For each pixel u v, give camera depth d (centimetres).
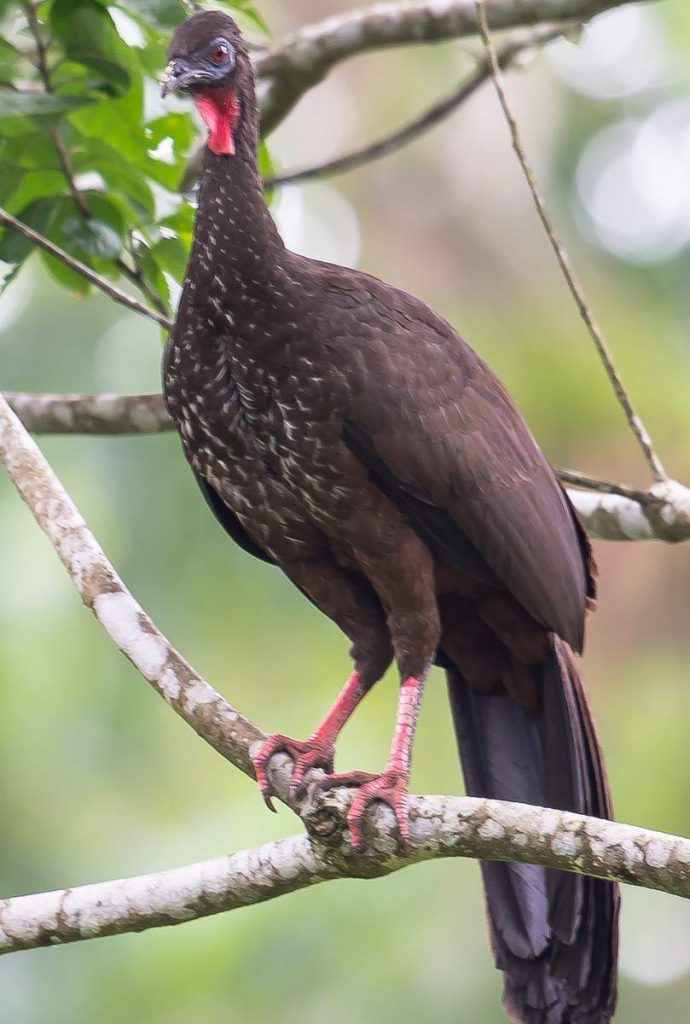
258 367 802
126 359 1642
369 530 823
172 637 1554
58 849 1502
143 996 1372
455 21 1080
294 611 1620
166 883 749
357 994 1387
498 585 844
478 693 890
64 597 1548
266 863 743
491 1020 1409
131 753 1565
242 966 1370
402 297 853
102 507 1558
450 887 1470
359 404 802
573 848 671
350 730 1600
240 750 782
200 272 811
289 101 1128
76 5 859
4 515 1555
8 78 909
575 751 838
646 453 921
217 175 816
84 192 933
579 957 802
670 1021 1555
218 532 1573
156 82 926
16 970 1381
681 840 651
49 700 1528
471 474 823
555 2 1059
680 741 1627
